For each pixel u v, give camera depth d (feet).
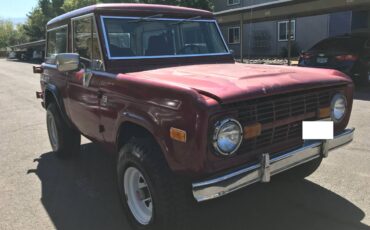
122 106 11.85
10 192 15.67
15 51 213.05
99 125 13.73
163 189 10.48
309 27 87.40
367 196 14.14
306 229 12.08
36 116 32.27
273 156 10.86
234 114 9.75
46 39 20.13
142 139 11.28
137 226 11.87
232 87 10.09
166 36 15.06
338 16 80.94
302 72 12.59
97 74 13.56
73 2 139.13
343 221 12.44
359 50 39.86
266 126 10.55
